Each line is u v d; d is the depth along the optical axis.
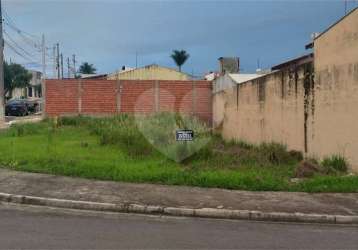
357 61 13.95
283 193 11.78
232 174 13.35
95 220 9.53
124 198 11.12
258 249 7.52
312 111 17.06
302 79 17.97
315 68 16.80
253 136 24.55
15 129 27.62
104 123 27.31
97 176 13.48
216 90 37.81
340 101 14.99
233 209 10.17
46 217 9.70
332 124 15.54
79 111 40.16
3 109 39.03
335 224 9.61
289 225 9.46
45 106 40.03
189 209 10.17
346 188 11.97
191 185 12.58
